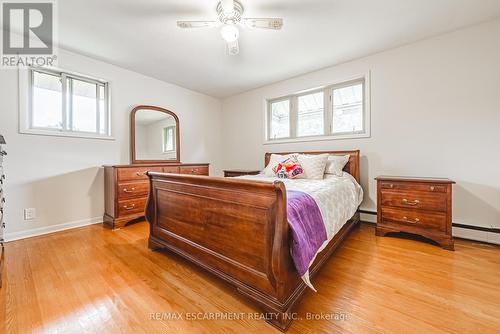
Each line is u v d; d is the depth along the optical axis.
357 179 2.89
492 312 1.23
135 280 1.57
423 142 2.54
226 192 1.41
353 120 3.14
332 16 2.06
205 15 2.03
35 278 1.58
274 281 1.18
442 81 2.41
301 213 1.35
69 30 2.26
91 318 1.19
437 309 1.26
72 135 2.72
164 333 1.10
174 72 3.35
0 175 1.85
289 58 2.91
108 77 3.03
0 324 1.14
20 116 2.35
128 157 3.26
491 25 2.16
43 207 2.50
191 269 1.73
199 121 4.32
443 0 1.87
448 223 2.09
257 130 4.12
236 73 3.40
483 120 2.21
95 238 2.38
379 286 1.49
